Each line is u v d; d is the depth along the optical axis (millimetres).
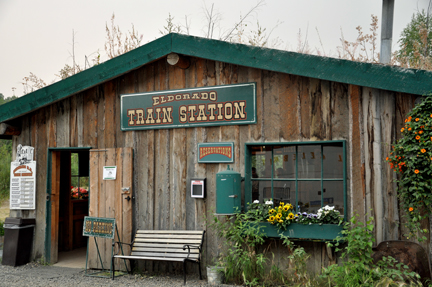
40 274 6480
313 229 5340
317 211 5512
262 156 5965
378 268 4648
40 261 7277
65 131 7270
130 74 6836
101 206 6785
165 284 5695
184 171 6375
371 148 5281
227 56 5840
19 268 6941
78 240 8969
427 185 4598
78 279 6125
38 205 7383
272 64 5586
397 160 4906
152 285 5660
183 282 5785
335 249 5070
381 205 5184
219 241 6051
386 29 7301
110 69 6605
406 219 5074
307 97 5652
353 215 5180
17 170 7590
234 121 6043
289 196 5770
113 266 6102
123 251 6512
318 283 5164
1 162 13078
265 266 5703
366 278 4648
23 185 7500
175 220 6371
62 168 8641
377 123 5273
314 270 5465
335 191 5496
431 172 4582
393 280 4598
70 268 6945
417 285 4438
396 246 4902
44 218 7316
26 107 7215
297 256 5324
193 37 6031
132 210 6656
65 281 6004
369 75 5090
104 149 6844
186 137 6406
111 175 6730
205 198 6203
